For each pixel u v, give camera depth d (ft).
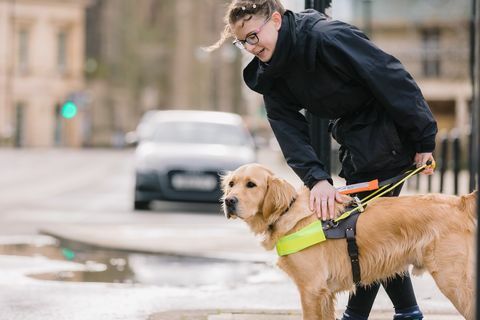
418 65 145.18
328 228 16.43
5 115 208.33
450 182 69.26
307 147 17.61
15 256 32.04
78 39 224.12
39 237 38.06
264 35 16.25
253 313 21.47
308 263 16.49
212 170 51.49
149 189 51.49
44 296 23.98
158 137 55.77
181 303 23.15
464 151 93.50
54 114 220.43
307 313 16.55
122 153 190.29
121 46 255.91
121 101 252.83
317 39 16.33
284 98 17.88
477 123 12.70
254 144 56.59
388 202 16.53
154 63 282.36
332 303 16.81
